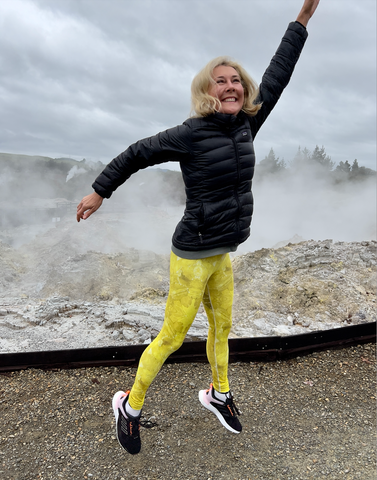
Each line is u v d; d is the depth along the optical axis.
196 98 1.69
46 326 3.34
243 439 2.13
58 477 1.83
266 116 2.02
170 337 1.84
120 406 1.92
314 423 2.29
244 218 1.79
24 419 2.22
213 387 2.14
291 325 3.63
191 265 1.78
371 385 2.71
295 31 2.09
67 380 2.64
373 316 3.76
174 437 2.13
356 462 1.97
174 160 1.75
